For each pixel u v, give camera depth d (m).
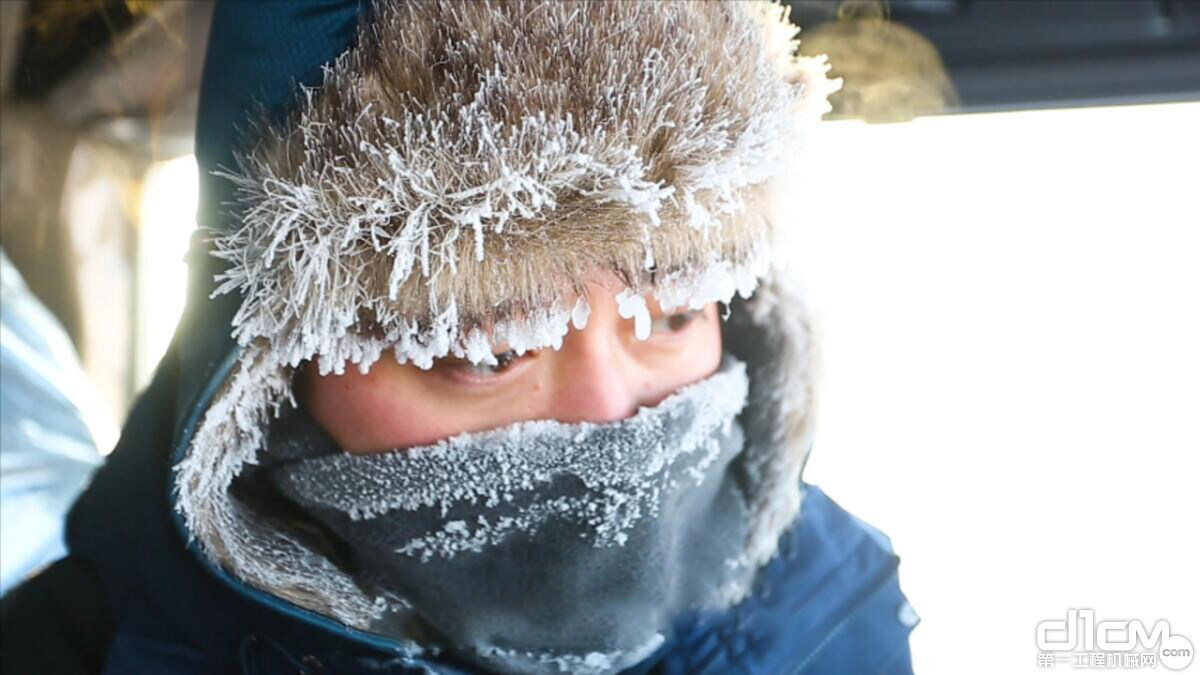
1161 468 0.92
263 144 0.55
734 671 0.71
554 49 0.52
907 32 1.08
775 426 0.74
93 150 1.27
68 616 0.75
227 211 0.57
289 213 0.52
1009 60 1.08
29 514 1.19
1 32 1.12
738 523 0.74
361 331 0.54
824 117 1.10
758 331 0.74
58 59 1.15
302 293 0.52
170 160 1.29
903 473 0.93
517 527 0.63
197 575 0.67
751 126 0.55
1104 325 1.00
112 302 1.47
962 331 1.01
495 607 0.65
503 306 0.54
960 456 0.94
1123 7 1.05
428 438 0.60
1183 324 1.00
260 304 0.54
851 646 0.75
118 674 0.68
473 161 0.51
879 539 0.79
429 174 0.51
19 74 1.16
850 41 1.08
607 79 0.52
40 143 1.24
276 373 0.59
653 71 0.53
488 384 0.60
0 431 1.21
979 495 0.91
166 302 1.50
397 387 0.60
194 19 1.12
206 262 0.58
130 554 0.69
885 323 1.00
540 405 0.61
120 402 1.50
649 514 0.64
